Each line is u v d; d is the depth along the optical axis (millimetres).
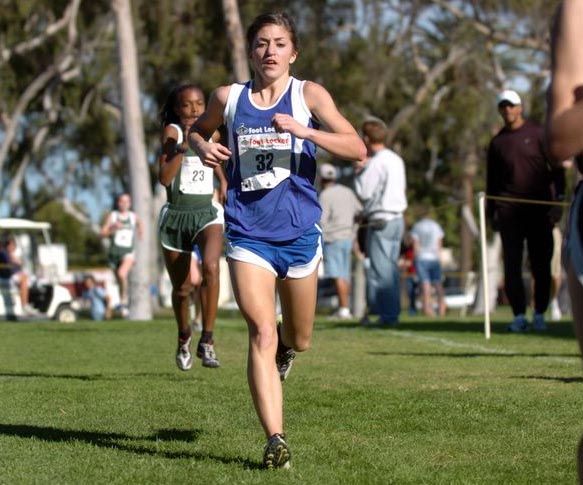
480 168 99625
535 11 90062
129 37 61812
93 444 13805
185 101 19391
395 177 34031
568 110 8156
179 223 19906
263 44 12844
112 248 50969
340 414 15750
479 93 93125
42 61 97688
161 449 13438
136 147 61344
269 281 12602
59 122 103562
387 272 34531
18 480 11828
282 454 12078
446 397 17062
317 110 12773
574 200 8758
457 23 94312
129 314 59094
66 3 94875
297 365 21938
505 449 13375
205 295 19891
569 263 8695
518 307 31266
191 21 85750
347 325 35094
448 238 146250
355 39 91125
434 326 34188
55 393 18141
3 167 108312
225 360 23719
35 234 73125
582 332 8586
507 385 18375
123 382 19516
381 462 12633
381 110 93500
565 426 14719
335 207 39094
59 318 59500
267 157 12781
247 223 12734
